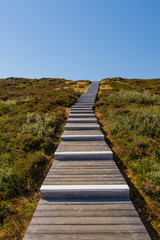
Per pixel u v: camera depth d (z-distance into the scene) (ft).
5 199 9.61
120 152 15.08
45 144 16.39
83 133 17.71
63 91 65.51
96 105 38.14
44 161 14.11
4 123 22.68
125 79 117.70
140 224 6.73
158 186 10.38
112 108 32.89
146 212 8.64
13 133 19.15
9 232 7.53
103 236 6.19
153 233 7.51
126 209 7.62
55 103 37.70
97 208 7.72
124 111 27.45
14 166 12.62
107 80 113.19
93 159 12.54
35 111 29.84
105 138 18.99
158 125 19.85
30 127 20.06
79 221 6.88
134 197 9.75
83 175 10.07
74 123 22.00
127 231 6.41
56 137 19.65
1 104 35.50
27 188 10.44
